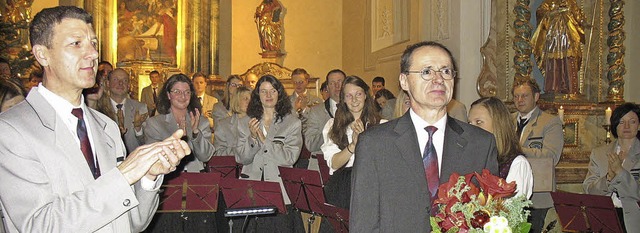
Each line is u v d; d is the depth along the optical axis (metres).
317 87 13.45
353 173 2.99
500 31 8.32
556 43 8.24
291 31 14.45
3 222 2.93
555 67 8.23
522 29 8.21
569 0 8.24
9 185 2.23
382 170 2.91
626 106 5.66
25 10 11.48
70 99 2.46
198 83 11.62
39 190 2.25
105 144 2.57
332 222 4.72
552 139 6.12
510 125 3.78
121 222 2.44
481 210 2.46
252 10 14.45
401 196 2.88
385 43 11.97
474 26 8.56
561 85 8.24
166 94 6.11
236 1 14.37
